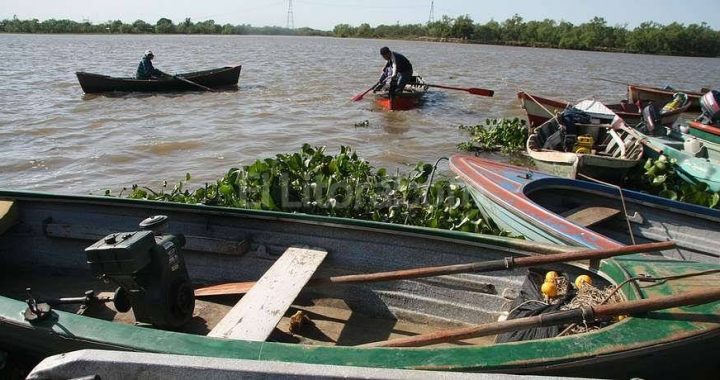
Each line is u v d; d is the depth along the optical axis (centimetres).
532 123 1334
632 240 561
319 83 2539
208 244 470
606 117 1194
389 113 1742
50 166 1124
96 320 297
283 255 440
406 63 1755
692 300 288
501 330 299
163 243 385
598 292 344
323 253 443
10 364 339
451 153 1259
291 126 1534
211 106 1848
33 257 515
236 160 1184
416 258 439
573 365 267
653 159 966
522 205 556
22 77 2595
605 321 317
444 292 431
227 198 696
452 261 431
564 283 372
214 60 4103
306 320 429
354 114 1725
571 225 505
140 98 1984
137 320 391
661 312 296
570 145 1059
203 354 265
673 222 597
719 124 1034
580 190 632
